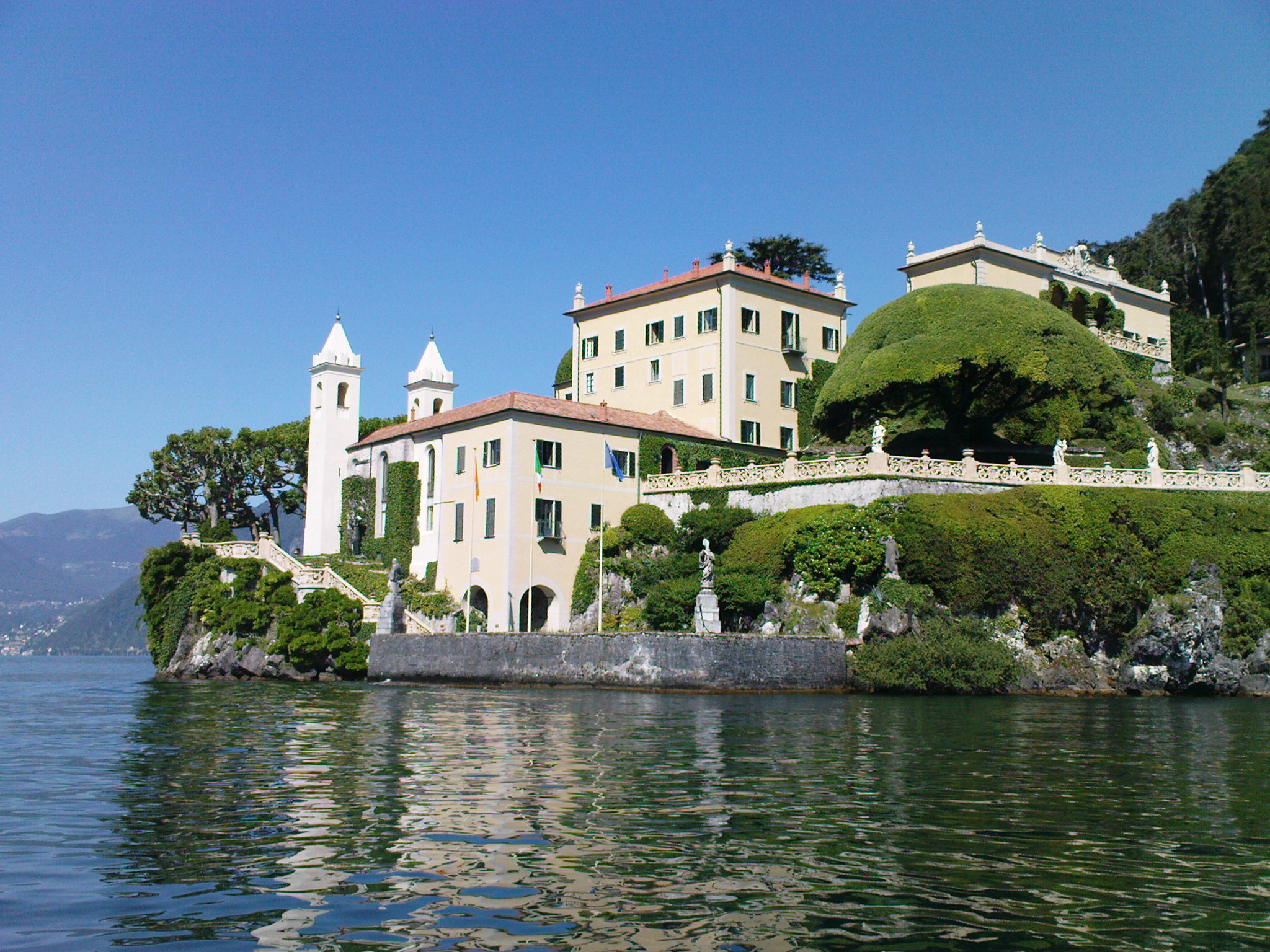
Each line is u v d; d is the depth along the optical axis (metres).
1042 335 64.94
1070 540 53.38
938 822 17.80
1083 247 89.25
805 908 12.94
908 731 31.62
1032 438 71.50
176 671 73.94
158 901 13.15
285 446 99.81
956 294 66.88
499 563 64.94
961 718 36.09
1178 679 52.31
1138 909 13.07
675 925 12.27
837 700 43.59
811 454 73.88
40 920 12.40
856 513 54.16
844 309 85.31
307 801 19.47
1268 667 53.00
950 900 13.34
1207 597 53.34
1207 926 12.48
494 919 12.49
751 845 15.98
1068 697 49.38
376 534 78.56
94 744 28.75
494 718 35.06
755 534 58.62
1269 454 78.69
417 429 74.75
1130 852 15.91
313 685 58.12
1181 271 121.12
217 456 100.44
